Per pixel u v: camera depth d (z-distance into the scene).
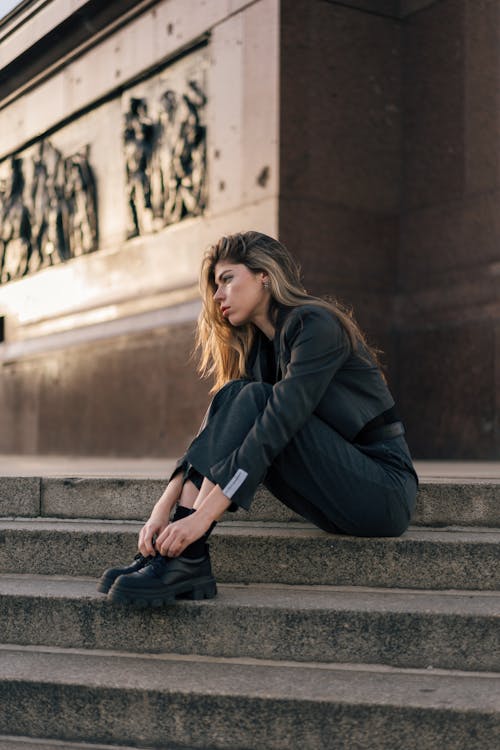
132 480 3.32
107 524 3.25
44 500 3.42
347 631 2.50
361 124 7.70
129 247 8.98
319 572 2.82
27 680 2.40
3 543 3.10
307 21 7.47
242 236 2.82
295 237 7.33
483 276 7.15
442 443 7.36
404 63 7.95
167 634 2.60
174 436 8.03
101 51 9.47
